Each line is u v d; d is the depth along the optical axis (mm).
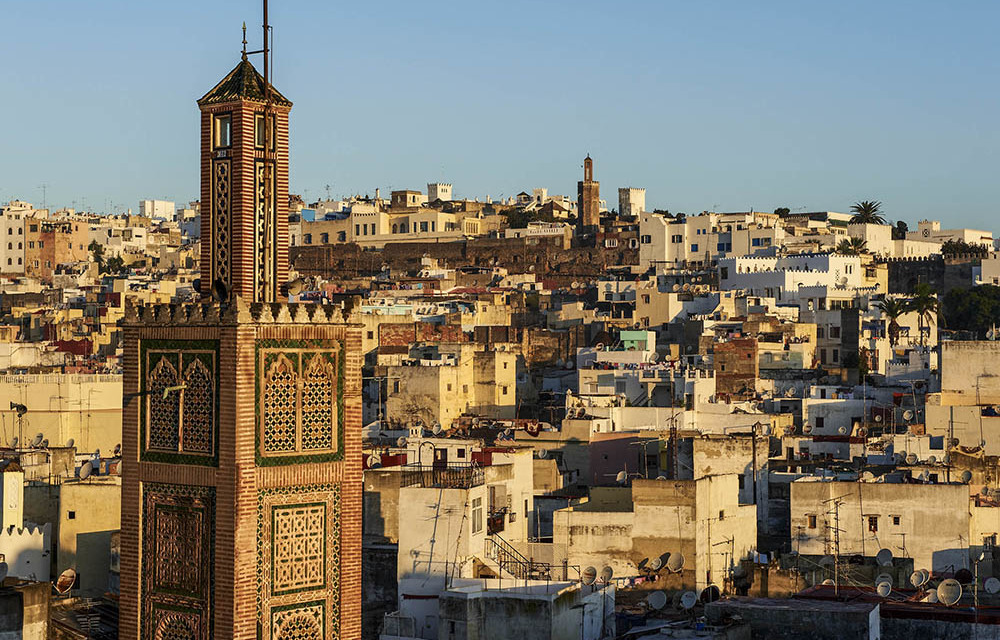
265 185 56969
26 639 64312
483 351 158500
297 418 56125
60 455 107438
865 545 99625
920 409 137250
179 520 56125
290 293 57688
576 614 73812
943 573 93688
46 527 89500
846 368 175500
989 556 98250
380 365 156750
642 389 149125
